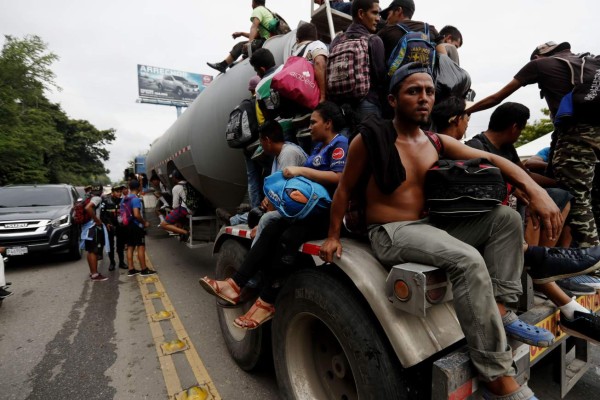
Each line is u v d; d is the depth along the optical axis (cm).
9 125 1973
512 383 127
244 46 393
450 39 323
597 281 198
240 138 297
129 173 1560
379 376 145
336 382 193
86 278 560
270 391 248
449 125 221
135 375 273
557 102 217
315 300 174
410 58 218
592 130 203
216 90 414
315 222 195
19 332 358
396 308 142
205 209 543
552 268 164
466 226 146
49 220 650
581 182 211
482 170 136
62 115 4303
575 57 214
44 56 2016
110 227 613
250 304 269
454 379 125
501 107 207
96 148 5041
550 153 237
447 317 150
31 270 621
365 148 150
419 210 156
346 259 159
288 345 201
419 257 136
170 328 360
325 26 331
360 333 152
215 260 672
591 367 267
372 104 230
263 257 212
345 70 216
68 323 379
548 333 142
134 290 492
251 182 329
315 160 207
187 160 491
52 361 298
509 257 140
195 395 243
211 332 349
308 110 242
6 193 754
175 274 577
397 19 267
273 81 226
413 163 155
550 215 138
